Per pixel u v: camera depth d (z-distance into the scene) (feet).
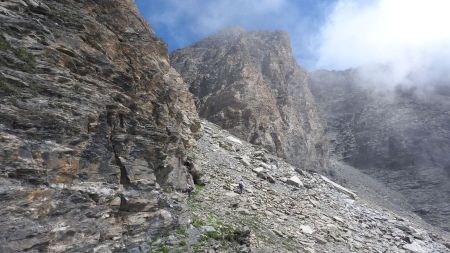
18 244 32.48
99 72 47.42
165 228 50.80
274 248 59.98
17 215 33.35
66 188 38.58
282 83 219.41
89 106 42.91
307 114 243.40
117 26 57.62
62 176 38.42
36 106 37.58
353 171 295.48
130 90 51.21
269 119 174.70
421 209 240.73
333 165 263.49
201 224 57.00
